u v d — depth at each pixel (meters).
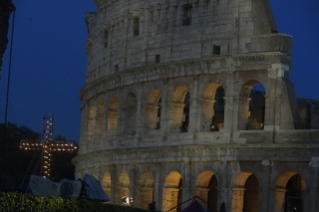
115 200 113.12
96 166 120.12
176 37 104.88
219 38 98.81
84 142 129.75
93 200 66.25
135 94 111.31
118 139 113.81
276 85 92.50
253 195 97.56
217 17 99.50
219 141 96.38
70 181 65.88
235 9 97.50
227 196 94.12
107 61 120.69
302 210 96.50
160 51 107.31
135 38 112.94
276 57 92.75
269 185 90.81
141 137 108.81
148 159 106.00
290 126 90.94
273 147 90.50
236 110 95.81
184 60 101.25
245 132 94.06
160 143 105.00
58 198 56.25
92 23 133.62
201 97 100.06
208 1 100.81
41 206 54.12
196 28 101.94
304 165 88.44
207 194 99.69
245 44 95.88
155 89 108.06
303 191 96.75
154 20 109.19
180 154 100.56
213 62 98.44
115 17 119.88
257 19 95.25
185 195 99.19
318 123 104.00
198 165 98.56
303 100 110.69
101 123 124.00
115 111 119.31
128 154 110.25
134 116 114.38
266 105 92.94
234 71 96.25
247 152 92.88
